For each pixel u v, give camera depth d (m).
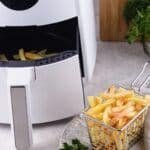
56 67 0.86
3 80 0.87
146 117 0.79
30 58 0.96
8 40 0.97
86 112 0.79
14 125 0.83
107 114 0.77
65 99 0.91
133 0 1.06
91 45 1.00
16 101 0.82
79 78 0.90
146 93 0.95
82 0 0.88
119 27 1.14
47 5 0.85
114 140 0.77
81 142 0.83
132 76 1.04
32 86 0.88
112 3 1.11
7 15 0.86
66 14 0.87
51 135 0.93
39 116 0.92
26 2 0.85
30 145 0.84
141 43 1.11
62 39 0.96
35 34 0.96
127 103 0.79
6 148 0.91
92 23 1.02
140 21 1.01
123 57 1.11
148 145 0.78
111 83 1.03
